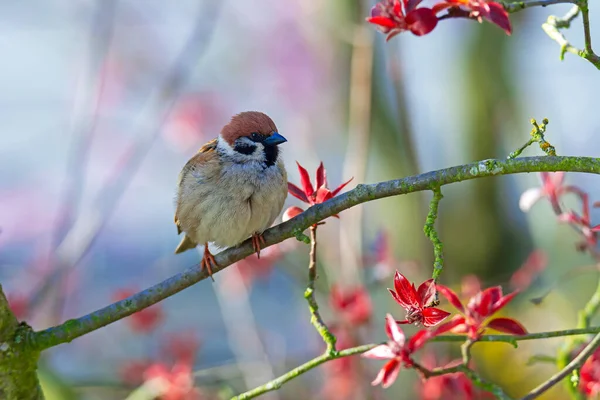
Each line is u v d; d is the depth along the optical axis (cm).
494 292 497
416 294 466
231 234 679
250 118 689
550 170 467
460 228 1519
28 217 1348
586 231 670
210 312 1423
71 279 1266
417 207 1309
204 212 677
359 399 926
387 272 945
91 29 1191
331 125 1327
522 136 1502
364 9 1259
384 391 977
